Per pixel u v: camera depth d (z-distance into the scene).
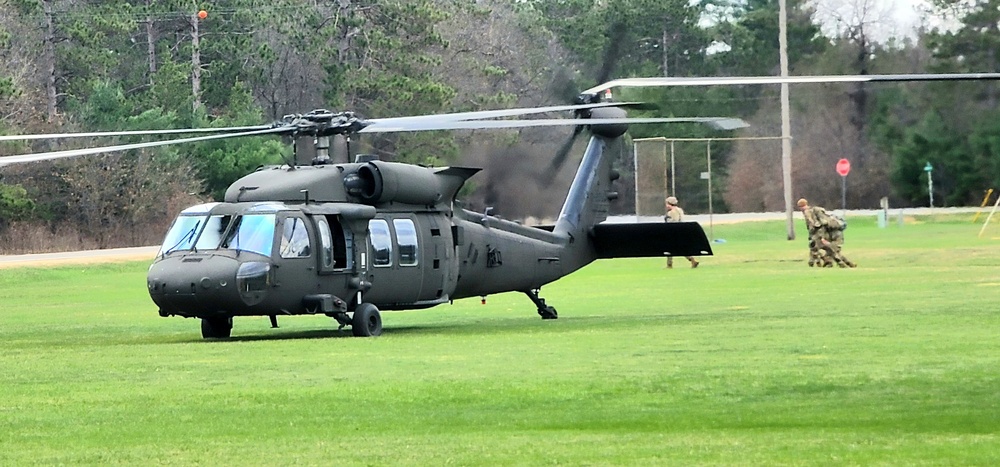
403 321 82.38
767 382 46.03
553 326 73.94
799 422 38.19
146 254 185.50
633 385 45.69
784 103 192.88
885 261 135.50
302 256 66.56
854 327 66.56
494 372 49.88
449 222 74.88
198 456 33.97
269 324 83.06
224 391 45.94
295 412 41.16
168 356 58.72
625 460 32.44
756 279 115.38
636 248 84.88
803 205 132.50
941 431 36.28
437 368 51.59
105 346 65.94
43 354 61.22
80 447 35.59
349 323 68.38
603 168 85.94
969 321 68.69
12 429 38.66
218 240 66.19
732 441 35.00
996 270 117.88
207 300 64.81
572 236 83.69
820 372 48.34
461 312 90.50
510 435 36.53
